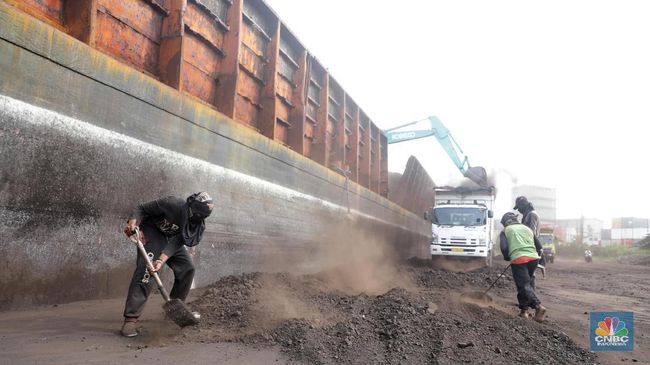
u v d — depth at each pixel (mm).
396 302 5793
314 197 15242
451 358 4168
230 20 11070
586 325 6434
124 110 7113
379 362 3943
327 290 8062
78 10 6938
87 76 6418
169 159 8117
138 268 4340
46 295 5645
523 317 6383
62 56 6016
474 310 6156
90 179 6391
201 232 4586
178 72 8891
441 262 19203
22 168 5402
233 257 9883
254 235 10906
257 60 12758
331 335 4508
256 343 4203
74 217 6102
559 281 14375
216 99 10914
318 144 17672
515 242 6926
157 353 3797
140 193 7375
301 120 15336
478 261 18578
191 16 9703
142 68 8602
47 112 5773
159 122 7926
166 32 9047
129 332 4258
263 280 7730
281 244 12414
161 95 7973
